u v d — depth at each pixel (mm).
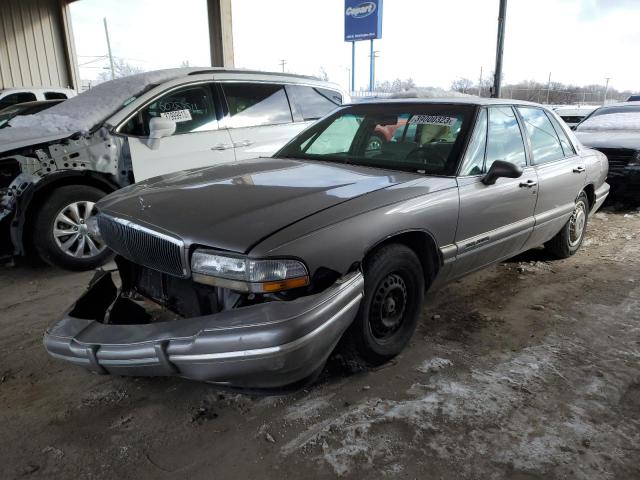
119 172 4918
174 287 2672
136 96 5164
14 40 15422
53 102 7074
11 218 4422
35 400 2723
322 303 2283
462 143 3398
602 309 3939
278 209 2523
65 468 2227
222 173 3275
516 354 3225
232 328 2146
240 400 2711
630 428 2518
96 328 2410
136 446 2365
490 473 2209
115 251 2914
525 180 3871
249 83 5945
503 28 10820
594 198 5277
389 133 3676
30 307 3934
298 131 6246
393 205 2811
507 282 4504
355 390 2803
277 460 2273
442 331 3533
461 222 3270
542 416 2596
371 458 2287
